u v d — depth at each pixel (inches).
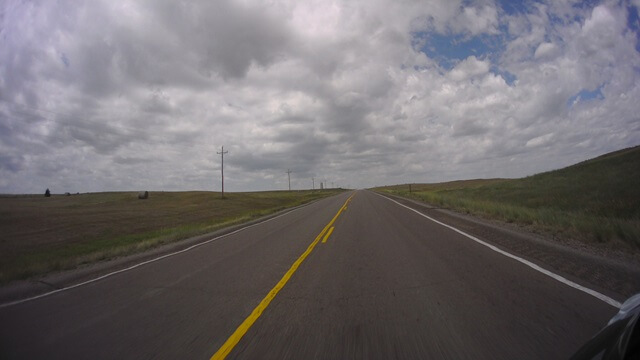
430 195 1529.3
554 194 1109.1
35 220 1269.7
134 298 258.1
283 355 153.9
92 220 1326.3
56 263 444.8
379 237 514.0
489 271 287.0
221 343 170.1
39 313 233.5
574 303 201.8
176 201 2539.4
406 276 286.5
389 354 150.9
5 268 461.4
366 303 223.0
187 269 357.7
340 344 163.0
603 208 722.8
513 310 196.4
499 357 144.5
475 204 920.9
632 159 1475.1
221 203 2396.7
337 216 908.0
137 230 1131.9
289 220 882.1
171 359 155.6
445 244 427.2
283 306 224.7
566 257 319.0
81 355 163.9
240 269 343.9
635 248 351.9
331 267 335.0
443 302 216.8
